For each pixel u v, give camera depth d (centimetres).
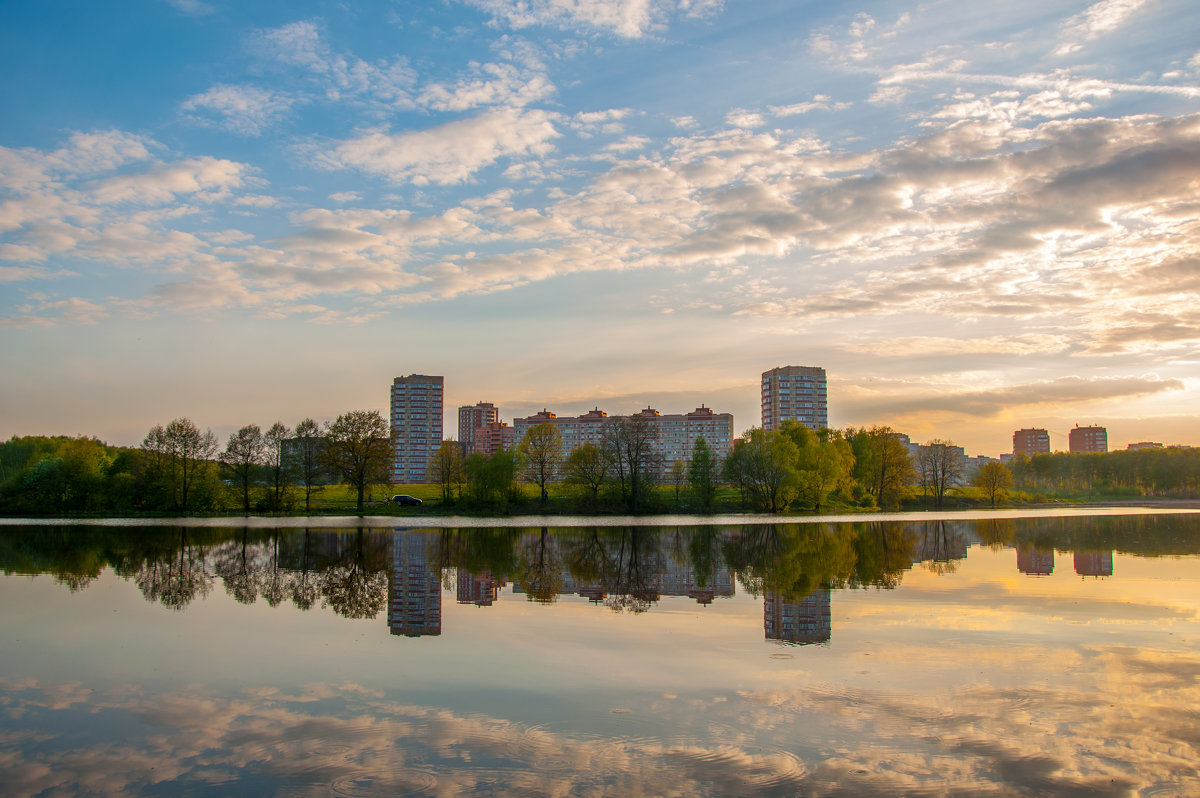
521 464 12088
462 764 1302
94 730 1494
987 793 1185
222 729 1491
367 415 10906
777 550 5475
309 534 7281
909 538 6625
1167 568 4112
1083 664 1944
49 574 4006
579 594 3266
